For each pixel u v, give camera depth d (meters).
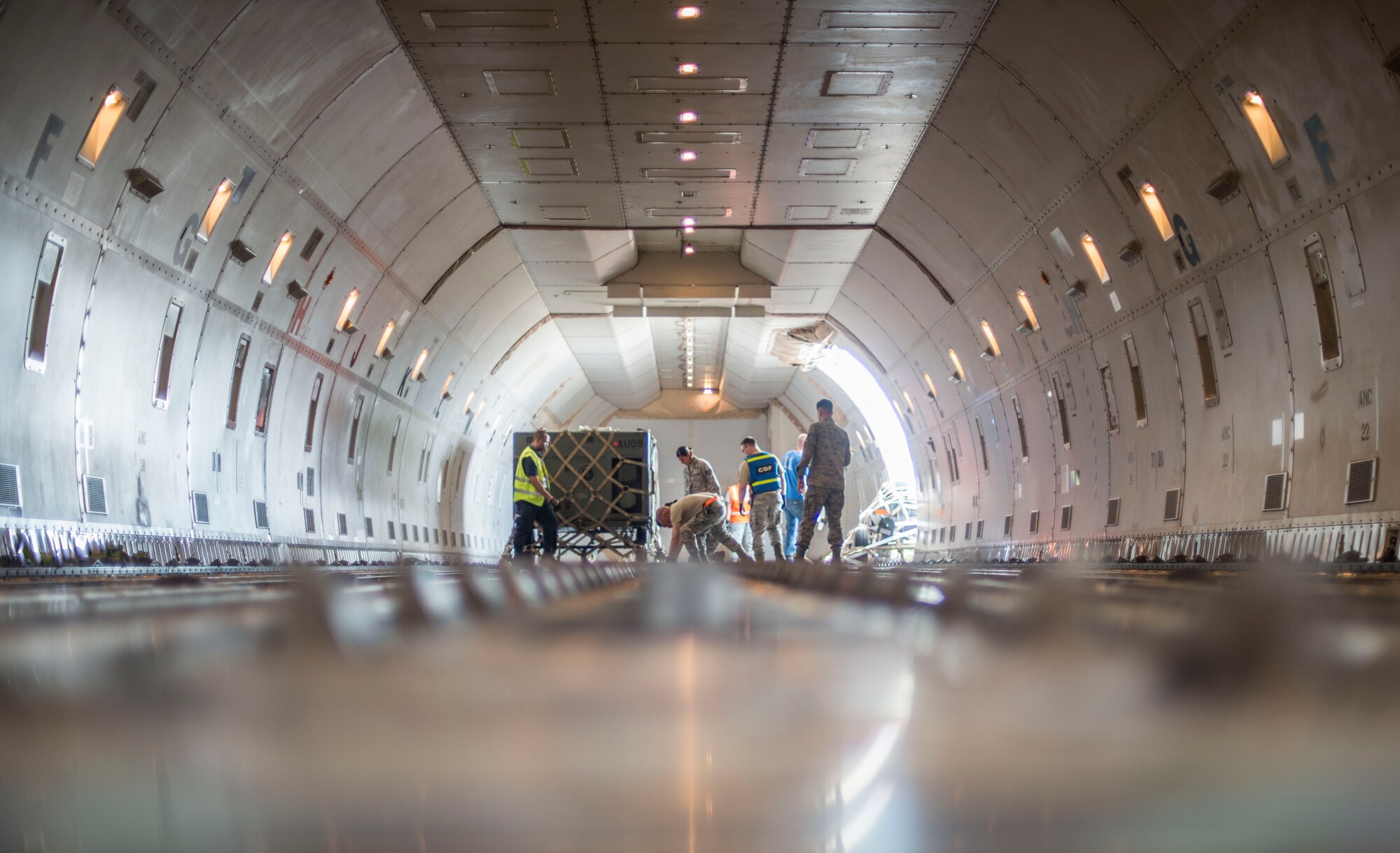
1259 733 1.08
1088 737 1.11
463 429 36.28
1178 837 0.72
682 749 1.11
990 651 2.21
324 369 22.62
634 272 30.52
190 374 16.66
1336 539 11.90
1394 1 9.80
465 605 4.05
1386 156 10.81
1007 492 26.52
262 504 20.12
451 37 15.23
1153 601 2.23
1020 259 20.44
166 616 2.45
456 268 25.25
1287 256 12.89
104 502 13.64
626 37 15.34
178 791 0.84
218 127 14.09
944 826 0.76
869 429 42.75
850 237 25.14
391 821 0.77
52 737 1.07
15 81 10.57
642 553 30.45
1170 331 16.36
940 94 17.16
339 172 17.61
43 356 12.44
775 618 4.31
